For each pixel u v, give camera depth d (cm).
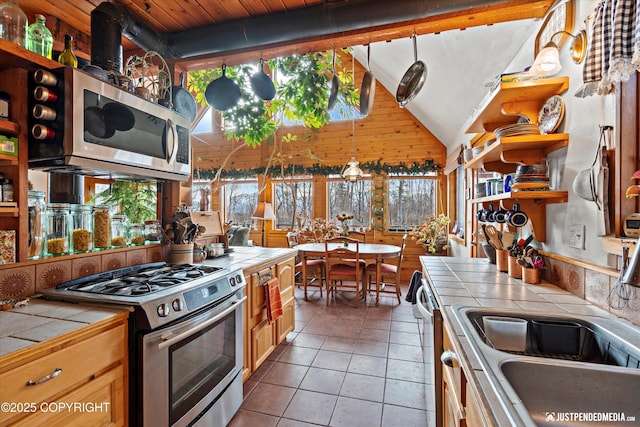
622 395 75
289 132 564
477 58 234
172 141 175
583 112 136
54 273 138
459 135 387
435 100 361
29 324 101
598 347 103
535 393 77
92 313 111
